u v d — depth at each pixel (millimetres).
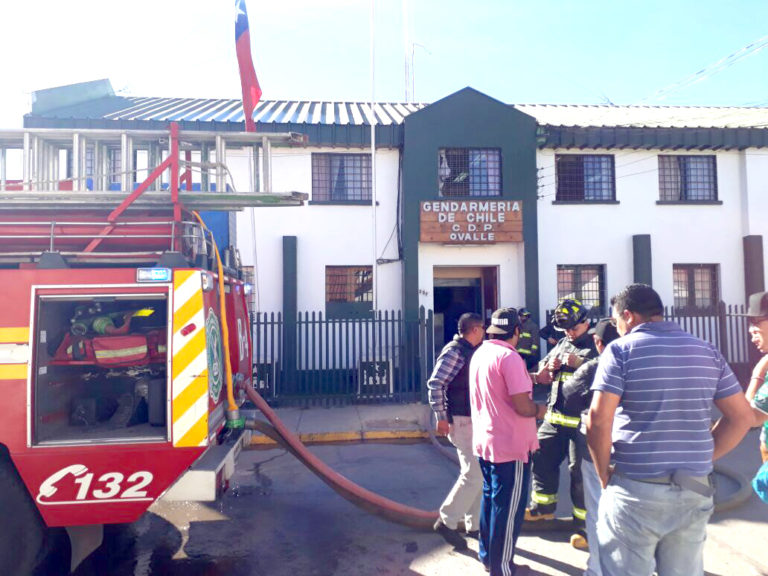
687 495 2674
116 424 4012
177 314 3729
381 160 12727
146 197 4277
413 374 10867
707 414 2783
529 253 12516
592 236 13094
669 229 13250
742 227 13398
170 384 3693
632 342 2861
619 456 2826
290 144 4961
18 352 3590
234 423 4469
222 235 6582
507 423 3922
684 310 13219
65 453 3588
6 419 3561
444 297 13703
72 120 11414
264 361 10609
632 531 2758
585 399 4430
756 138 13023
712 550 4559
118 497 3643
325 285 12586
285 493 6098
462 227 12367
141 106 14234
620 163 13227
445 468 7082
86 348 3930
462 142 12469
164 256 3883
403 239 12430
